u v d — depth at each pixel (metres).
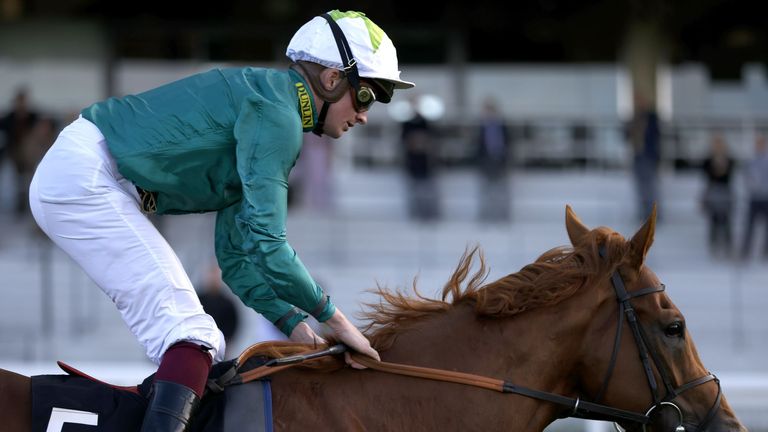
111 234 3.69
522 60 21.05
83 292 13.08
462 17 20.83
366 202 14.78
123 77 20.89
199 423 3.67
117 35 20.83
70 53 20.77
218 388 3.74
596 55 21.08
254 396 3.76
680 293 13.51
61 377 3.77
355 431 3.78
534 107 21.08
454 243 14.44
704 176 15.09
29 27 20.70
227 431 3.64
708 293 13.48
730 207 13.94
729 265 13.90
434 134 15.16
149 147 3.73
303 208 14.58
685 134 18.02
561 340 4.02
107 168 3.75
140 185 3.76
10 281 13.14
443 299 4.16
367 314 4.14
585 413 4.07
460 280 4.16
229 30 20.95
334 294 13.06
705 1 20.44
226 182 3.86
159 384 3.59
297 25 20.94
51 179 3.72
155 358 3.72
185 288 3.75
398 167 15.80
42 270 13.00
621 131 16.80
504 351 4.00
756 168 14.04
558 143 16.83
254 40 21.03
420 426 3.85
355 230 14.45
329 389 3.86
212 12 20.84
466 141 16.06
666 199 14.60
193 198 3.87
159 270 3.71
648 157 14.70
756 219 13.86
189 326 3.68
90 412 3.61
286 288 3.66
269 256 3.62
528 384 3.99
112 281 3.70
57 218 3.71
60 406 3.58
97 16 20.73
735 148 18.19
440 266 14.05
